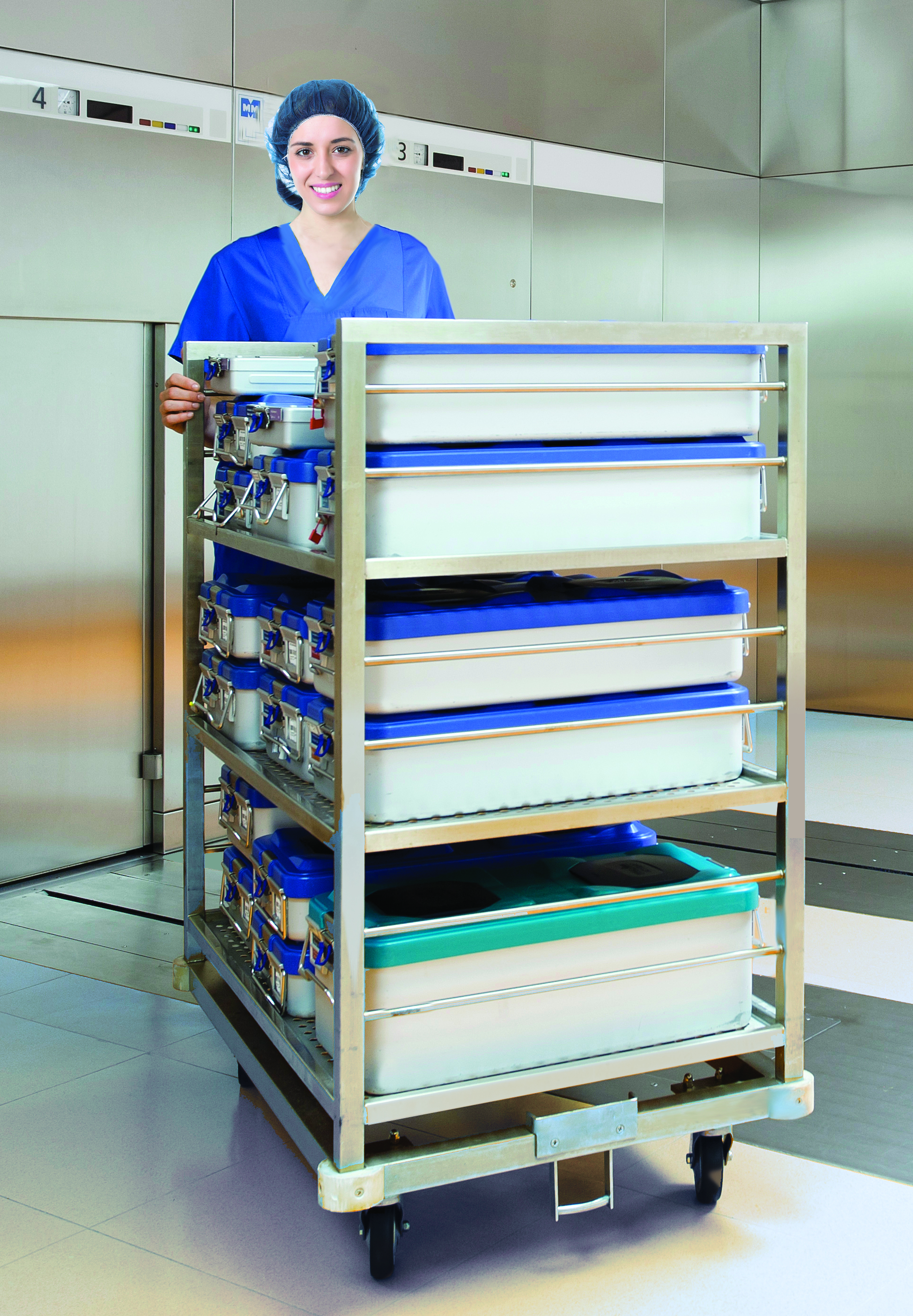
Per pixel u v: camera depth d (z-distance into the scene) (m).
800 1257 1.79
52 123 3.53
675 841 3.97
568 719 1.70
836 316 6.08
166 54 3.75
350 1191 1.59
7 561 3.63
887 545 6.05
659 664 1.76
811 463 6.20
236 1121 2.23
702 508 1.73
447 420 1.60
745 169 6.05
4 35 3.40
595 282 5.32
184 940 2.61
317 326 2.76
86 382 3.76
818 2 5.92
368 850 1.59
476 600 1.71
